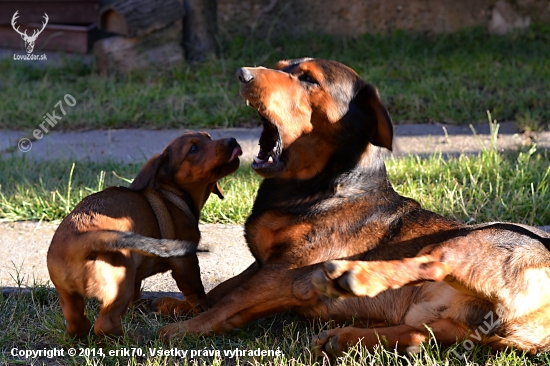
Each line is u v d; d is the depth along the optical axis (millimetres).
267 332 4426
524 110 9328
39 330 4391
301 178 4395
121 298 4090
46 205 6648
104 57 11203
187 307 4672
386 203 4383
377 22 12633
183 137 4945
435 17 12500
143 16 10836
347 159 4332
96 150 8820
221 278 5246
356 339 3965
